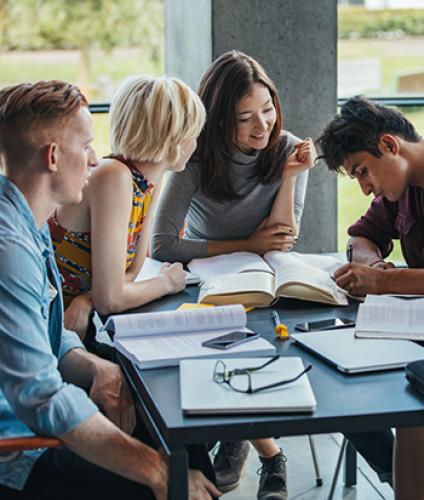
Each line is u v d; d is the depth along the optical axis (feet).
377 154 7.84
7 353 5.29
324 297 7.52
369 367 5.73
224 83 9.39
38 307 5.49
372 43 32.71
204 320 6.67
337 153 8.02
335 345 6.20
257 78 9.38
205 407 4.99
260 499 8.63
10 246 5.42
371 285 7.69
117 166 7.63
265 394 5.18
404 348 6.10
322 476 9.39
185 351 6.10
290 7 13.07
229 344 6.20
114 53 32.86
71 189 5.98
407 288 7.63
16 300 5.34
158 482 5.39
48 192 5.94
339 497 8.95
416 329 6.48
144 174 8.07
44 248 6.06
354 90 32.73
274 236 9.75
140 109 7.82
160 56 33.32
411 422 5.07
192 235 10.37
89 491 5.82
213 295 7.57
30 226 5.78
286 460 8.95
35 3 31.89
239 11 12.96
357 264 7.86
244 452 9.21
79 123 5.93
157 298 7.94
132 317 6.62
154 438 5.38
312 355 6.15
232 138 9.53
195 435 4.87
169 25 15.29
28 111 5.76
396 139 7.88
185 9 14.14
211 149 9.61
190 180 9.77
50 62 32.53
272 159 9.82
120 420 6.37
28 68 32.42
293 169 9.76
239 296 7.55
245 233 10.19
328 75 13.38
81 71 32.78
